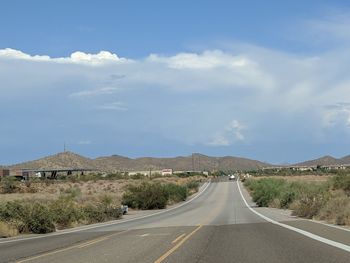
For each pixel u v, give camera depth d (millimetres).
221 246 18781
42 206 37969
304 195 44656
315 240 19062
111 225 38188
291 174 167250
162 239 22391
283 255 15539
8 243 24828
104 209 48812
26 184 104375
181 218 43188
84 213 44094
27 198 66000
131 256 16625
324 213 30531
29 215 32875
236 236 22672
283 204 52344
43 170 177625
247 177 151375
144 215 54781
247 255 15953
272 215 40094
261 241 19938
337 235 20422
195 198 92625
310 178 118500
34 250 20562
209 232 25469
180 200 85312
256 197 67500
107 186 113438
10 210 33531
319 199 34562
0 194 86062
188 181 131000
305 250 16422
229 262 14539
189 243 20172
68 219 39312
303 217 34188
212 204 72312
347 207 27078
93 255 17469
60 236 28312
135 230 30078
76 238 25922
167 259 15508
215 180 161000
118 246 20219
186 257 15883
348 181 53062
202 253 16828
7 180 103812
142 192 71500
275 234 22594
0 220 31922
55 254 18562
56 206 41312
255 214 43500
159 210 66500
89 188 108250
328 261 13852
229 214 45656
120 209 52312
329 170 173125
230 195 94875
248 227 27922
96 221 45188
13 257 18281
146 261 15211
